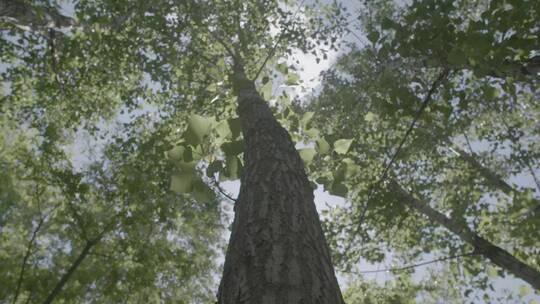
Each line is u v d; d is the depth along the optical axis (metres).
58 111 7.32
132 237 6.00
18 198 6.36
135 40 6.71
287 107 3.61
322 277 1.40
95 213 6.13
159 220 6.14
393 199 6.79
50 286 5.56
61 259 6.04
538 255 5.87
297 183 2.07
